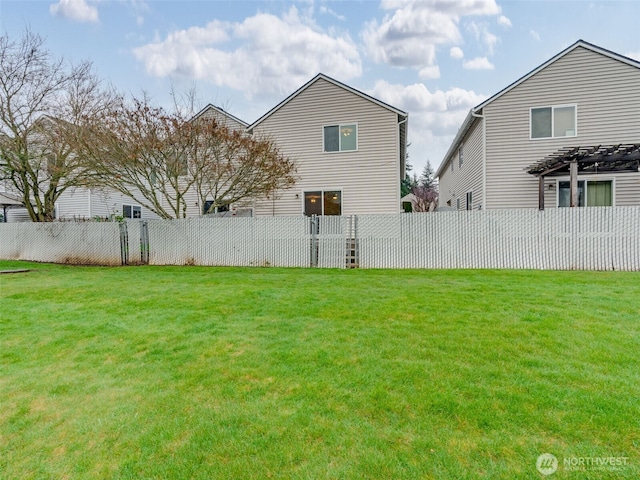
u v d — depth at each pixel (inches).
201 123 448.5
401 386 108.3
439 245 368.8
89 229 471.8
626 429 84.9
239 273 348.2
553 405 95.3
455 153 717.9
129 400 109.2
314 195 542.6
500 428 87.3
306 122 541.6
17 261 504.7
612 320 159.6
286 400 104.1
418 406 97.7
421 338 145.6
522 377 110.9
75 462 83.4
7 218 765.3
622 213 323.3
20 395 115.0
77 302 226.7
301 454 81.2
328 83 534.9
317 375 118.1
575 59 433.7
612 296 203.5
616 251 325.1
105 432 93.9
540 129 448.8
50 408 106.9
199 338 157.4
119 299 231.9
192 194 602.9
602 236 328.2
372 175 522.3
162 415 100.0
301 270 366.6
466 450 80.1
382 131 518.6
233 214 561.6
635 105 416.5
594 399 97.3
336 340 147.4
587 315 167.2
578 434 84.0
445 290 234.1
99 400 110.2
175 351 144.8
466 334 148.3
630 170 406.9
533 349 131.5
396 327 160.6
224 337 156.9
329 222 396.5
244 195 485.7
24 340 162.9
